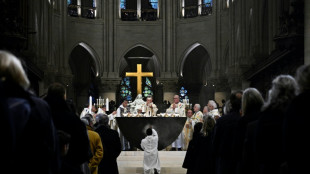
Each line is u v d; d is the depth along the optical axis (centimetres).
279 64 2141
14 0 1791
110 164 1063
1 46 1812
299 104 439
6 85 401
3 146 376
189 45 4397
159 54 4469
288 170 454
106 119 1092
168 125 1814
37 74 2680
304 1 1567
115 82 4406
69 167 591
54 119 630
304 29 1538
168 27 4456
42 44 3319
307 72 450
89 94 4850
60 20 4041
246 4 3366
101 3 4428
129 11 4578
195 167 936
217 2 4206
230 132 721
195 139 1002
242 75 3222
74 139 638
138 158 1842
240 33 3438
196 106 2038
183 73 4841
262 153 537
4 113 378
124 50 4447
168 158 1833
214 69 4209
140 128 1811
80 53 4666
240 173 609
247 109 646
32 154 415
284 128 447
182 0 4484
